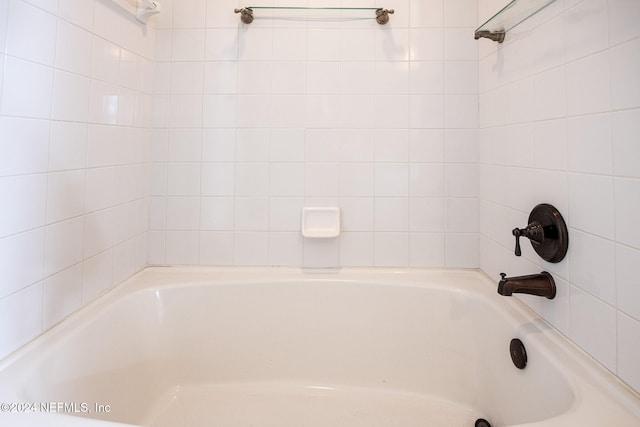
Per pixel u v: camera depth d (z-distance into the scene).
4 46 0.73
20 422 0.59
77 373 0.89
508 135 1.14
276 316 1.29
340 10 1.37
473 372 1.14
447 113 1.37
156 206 1.40
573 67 0.81
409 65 1.37
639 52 0.63
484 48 1.31
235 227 1.40
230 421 1.10
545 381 0.81
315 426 1.08
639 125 0.63
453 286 1.24
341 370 1.27
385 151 1.38
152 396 1.14
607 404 0.65
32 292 0.82
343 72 1.38
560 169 0.86
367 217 1.39
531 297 1.01
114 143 1.15
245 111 1.38
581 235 0.79
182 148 1.39
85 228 1.02
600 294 0.73
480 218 1.37
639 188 0.64
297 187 1.39
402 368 1.24
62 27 0.90
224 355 1.26
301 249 1.40
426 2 1.37
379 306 1.28
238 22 1.38
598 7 0.73
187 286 1.26
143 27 1.30
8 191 0.75
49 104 0.86
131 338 1.12
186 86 1.38
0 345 0.74
